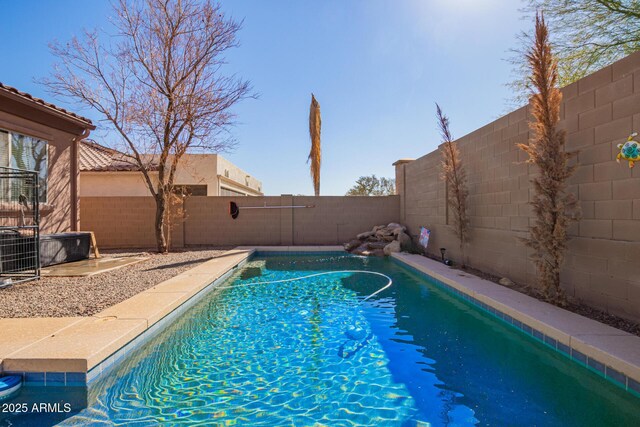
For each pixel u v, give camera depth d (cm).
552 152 425
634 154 339
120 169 1378
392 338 396
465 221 726
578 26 823
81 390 273
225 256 933
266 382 296
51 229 848
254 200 1245
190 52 1014
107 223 1188
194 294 533
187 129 1040
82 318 377
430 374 307
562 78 916
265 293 616
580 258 414
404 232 1147
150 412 251
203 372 315
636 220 338
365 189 3117
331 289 645
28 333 330
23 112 751
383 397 270
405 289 641
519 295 485
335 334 412
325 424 233
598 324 347
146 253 1011
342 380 298
